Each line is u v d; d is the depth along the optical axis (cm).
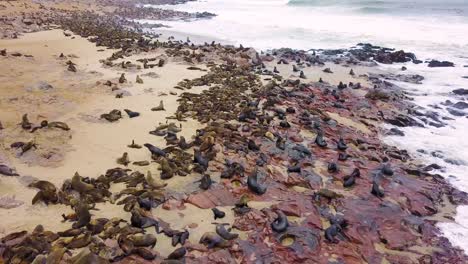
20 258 893
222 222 1108
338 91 2325
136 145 1485
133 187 1223
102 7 6156
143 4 7388
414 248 1095
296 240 1038
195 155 1365
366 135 1819
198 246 1000
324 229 1113
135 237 982
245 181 1298
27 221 1053
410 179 1448
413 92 2444
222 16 5631
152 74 2419
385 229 1149
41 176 1259
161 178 1284
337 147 1609
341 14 5203
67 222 1055
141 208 1112
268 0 7550
